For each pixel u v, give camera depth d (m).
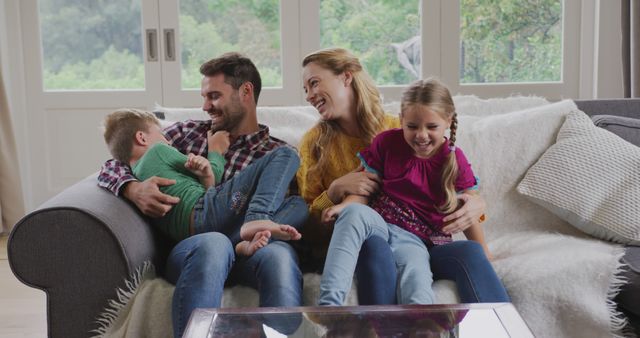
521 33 4.30
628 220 2.03
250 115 2.21
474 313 1.37
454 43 4.27
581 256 1.85
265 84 4.36
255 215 1.90
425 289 1.71
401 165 2.01
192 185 2.03
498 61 4.31
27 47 4.30
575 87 4.32
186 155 2.16
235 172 2.13
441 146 2.02
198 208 1.98
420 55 4.30
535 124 2.29
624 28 3.96
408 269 1.78
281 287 1.71
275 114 2.39
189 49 4.34
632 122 2.30
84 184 2.01
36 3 4.28
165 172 2.02
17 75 4.29
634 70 3.87
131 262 1.76
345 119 2.14
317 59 2.13
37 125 4.36
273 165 1.98
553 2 4.28
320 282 1.78
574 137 2.22
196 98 4.35
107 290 1.76
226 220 1.97
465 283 1.76
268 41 4.32
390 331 1.32
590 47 4.29
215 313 1.37
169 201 1.94
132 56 4.37
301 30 4.29
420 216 1.98
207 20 4.31
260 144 2.19
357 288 1.79
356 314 1.36
